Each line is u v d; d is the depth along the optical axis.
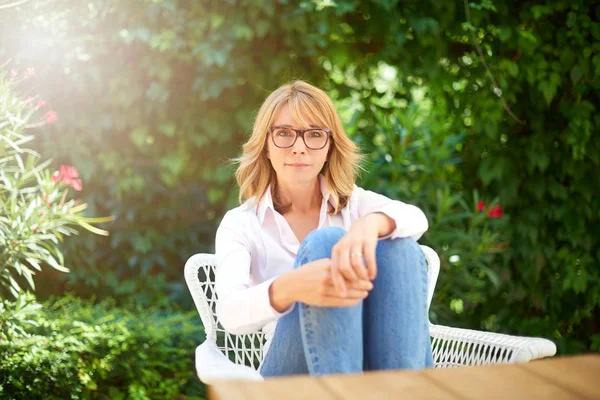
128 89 3.93
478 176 4.11
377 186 3.93
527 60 3.95
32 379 3.17
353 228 1.72
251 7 3.79
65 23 3.85
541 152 4.00
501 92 3.96
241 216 2.20
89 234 4.04
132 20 3.85
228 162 4.05
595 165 4.02
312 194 2.26
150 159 4.08
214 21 3.78
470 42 4.02
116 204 4.05
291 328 1.76
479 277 4.10
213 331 2.30
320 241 1.76
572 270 4.06
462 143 4.23
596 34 3.86
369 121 4.25
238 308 1.74
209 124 4.00
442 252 3.84
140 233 4.09
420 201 3.92
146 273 4.02
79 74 3.87
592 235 4.06
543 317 4.20
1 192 3.19
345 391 1.19
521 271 4.05
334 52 4.02
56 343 3.27
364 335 1.82
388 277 1.78
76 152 3.99
